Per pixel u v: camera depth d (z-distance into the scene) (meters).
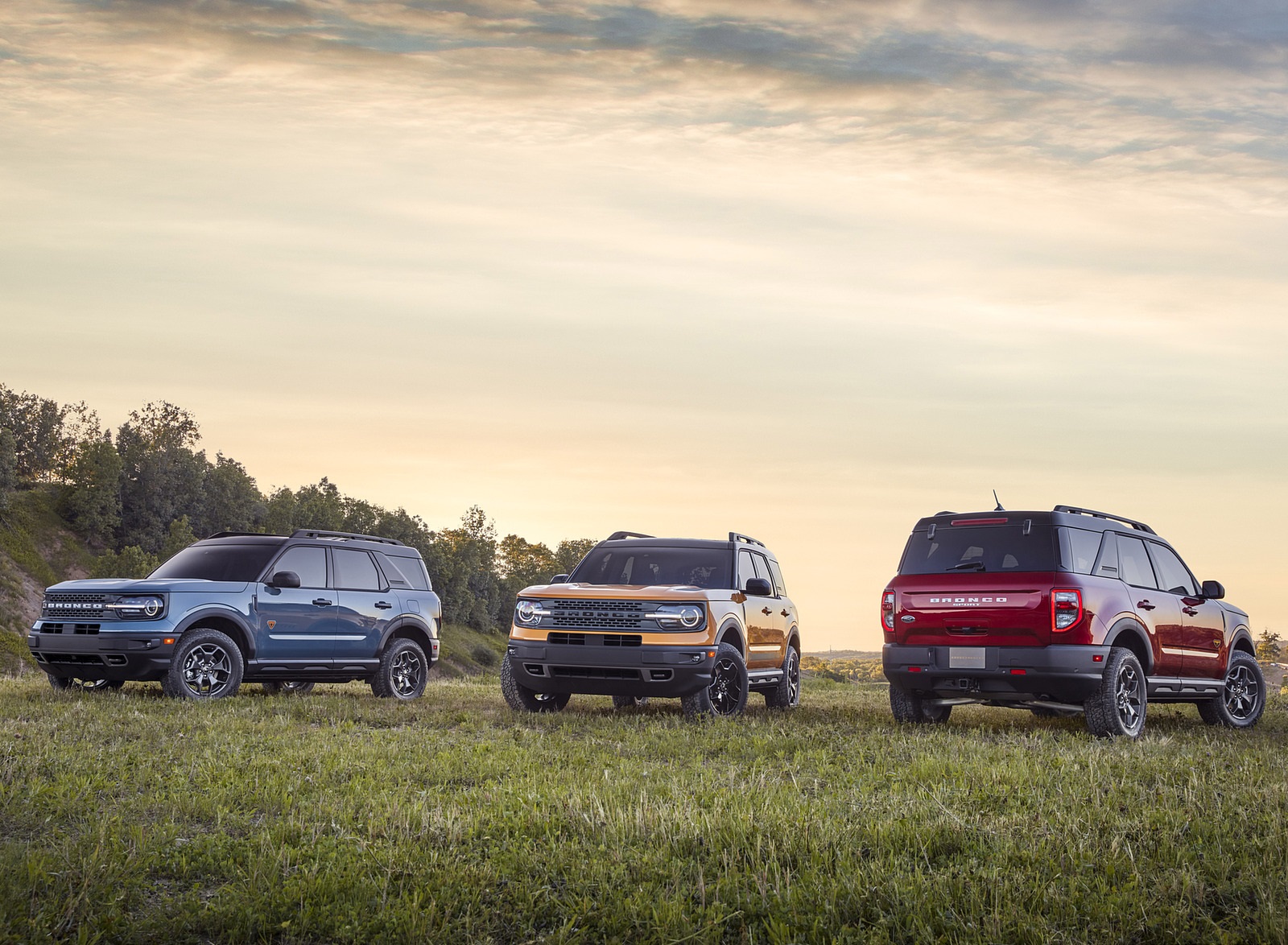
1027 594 10.21
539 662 11.19
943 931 4.27
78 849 5.10
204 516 106.44
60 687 13.05
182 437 109.44
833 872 4.96
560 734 9.62
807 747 9.12
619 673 11.02
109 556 83.38
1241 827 5.79
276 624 13.20
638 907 4.48
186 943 4.27
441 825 5.73
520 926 4.43
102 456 97.88
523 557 159.50
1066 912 4.45
